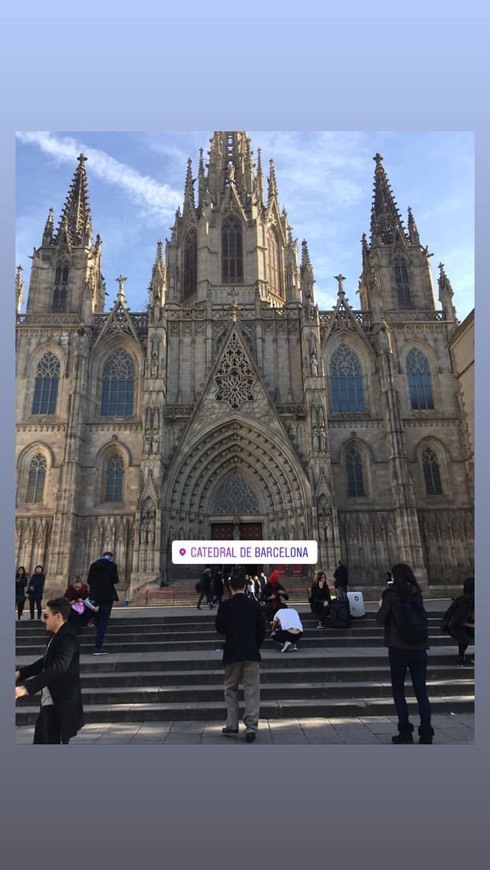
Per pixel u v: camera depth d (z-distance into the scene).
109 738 12.28
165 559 45.38
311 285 52.41
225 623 12.37
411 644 11.43
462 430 52.28
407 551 46.06
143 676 16.33
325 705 14.23
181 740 12.02
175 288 64.75
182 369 53.12
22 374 53.88
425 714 11.09
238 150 71.88
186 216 68.25
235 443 50.47
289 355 53.59
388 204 65.19
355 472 51.09
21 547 48.25
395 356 55.34
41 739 9.29
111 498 50.16
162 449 47.69
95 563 20.16
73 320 56.75
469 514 49.88
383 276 60.88
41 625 24.48
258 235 63.94
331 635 21.64
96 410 52.75
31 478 50.78
